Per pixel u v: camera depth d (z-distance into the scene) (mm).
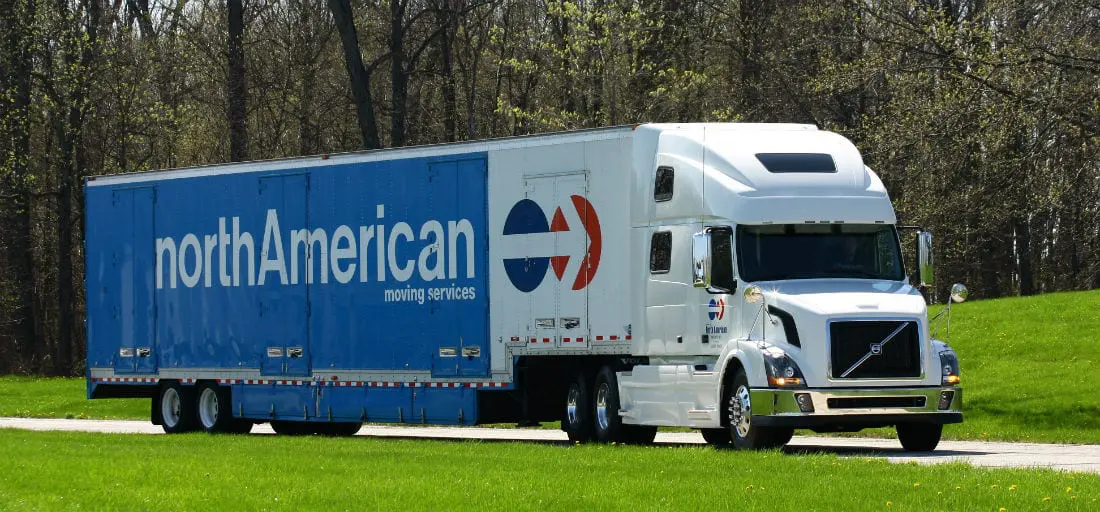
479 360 22891
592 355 21938
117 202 28656
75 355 68938
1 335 59594
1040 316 35688
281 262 25844
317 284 25266
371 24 55562
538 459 16703
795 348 18641
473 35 57656
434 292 23547
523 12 55531
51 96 52781
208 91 56875
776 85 46875
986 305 38688
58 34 52625
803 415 18406
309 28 56469
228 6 51094
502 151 22734
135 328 28312
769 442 18906
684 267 20125
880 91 34750
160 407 28031
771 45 47219
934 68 28062
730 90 47562
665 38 44531
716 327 19656
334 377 24969
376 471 15250
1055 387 27891
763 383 18578
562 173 21969
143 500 12914
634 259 21000
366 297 24531
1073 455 19141
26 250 56312
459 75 58469
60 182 55906
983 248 46688
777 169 19812
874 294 19094
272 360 25922
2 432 25859
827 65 35594
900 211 30234
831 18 41531
